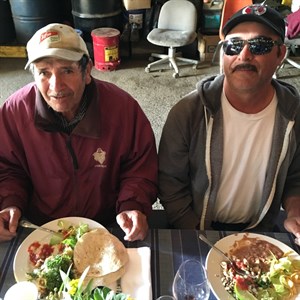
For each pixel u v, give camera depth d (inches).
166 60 162.7
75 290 33.2
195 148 52.7
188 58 172.4
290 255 41.9
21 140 50.6
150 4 163.3
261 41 44.8
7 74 158.7
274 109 50.4
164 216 62.2
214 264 40.7
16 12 162.6
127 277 39.2
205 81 53.5
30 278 38.5
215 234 45.2
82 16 157.8
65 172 51.3
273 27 44.6
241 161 52.5
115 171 53.3
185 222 55.2
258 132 50.9
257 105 49.9
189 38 149.6
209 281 38.8
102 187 52.9
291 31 137.7
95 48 159.0
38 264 40.5
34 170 52.1
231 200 55.3
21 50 170.4
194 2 163.3
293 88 52.5
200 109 51.5
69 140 49.4
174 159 53.6
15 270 39.4
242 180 53.7
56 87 44.2
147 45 179.3
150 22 170.7
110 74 159.5
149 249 42.3
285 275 39.4
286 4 156.6
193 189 56.4
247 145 51.4
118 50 162.6
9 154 51.4
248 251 42.5
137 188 51.5
